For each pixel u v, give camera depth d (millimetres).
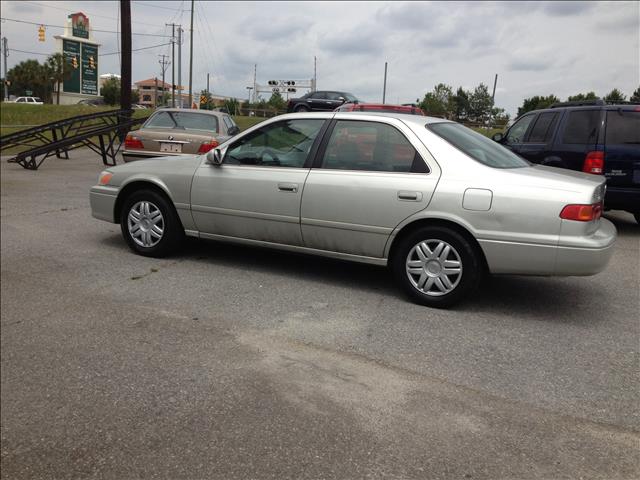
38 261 5969
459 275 4637
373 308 4738
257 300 4871
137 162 6344
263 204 5391
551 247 4371
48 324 4293
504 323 4473
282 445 2807
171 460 2719
